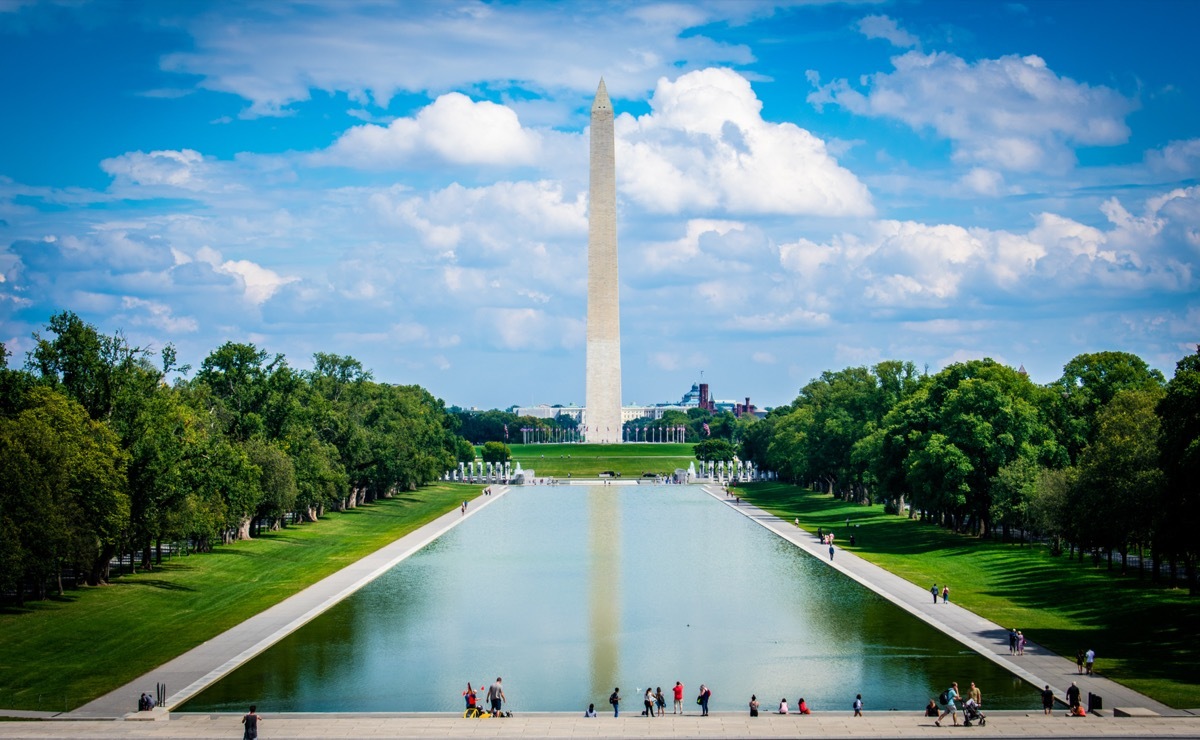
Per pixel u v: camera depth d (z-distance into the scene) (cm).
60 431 9600
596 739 5934
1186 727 6044
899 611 9762
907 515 18412
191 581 11031
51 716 6475
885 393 19725
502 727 6247
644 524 17450
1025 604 9975
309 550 13862
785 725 6238
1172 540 8656
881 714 6531
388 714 6594
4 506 8744
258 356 14550
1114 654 7969
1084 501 10306
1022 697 6894
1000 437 13625
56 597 9825
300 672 7700
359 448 18612
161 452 10612
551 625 9294
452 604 10225
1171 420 8669
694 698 7125
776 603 10231
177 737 5906
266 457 13700
